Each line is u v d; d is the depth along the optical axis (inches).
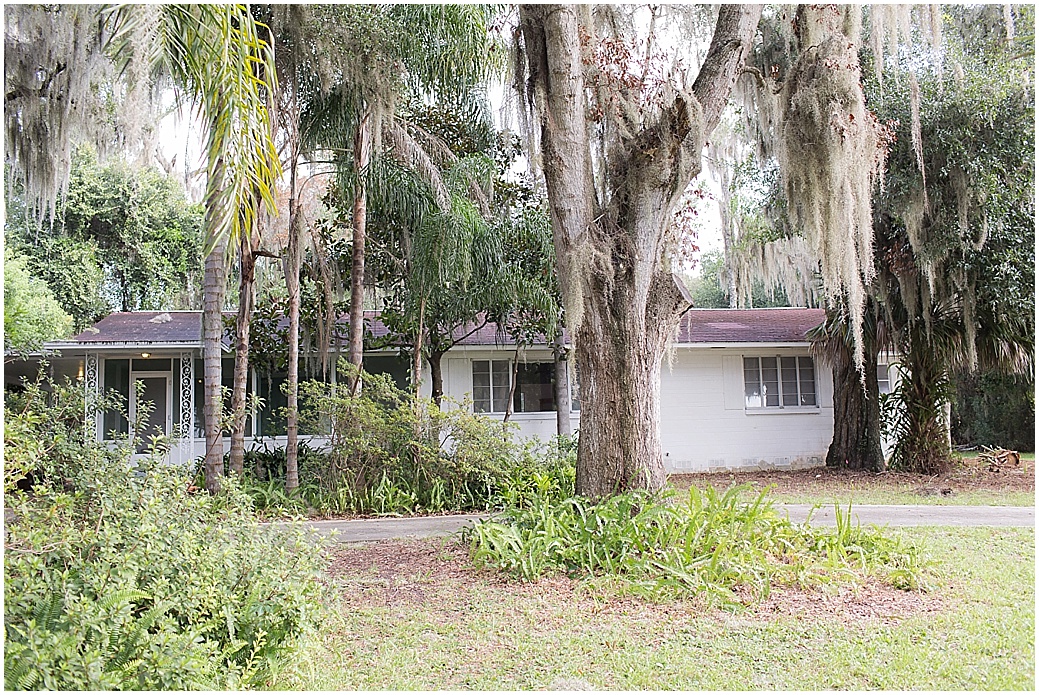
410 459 421.1
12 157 343.6
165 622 127.1
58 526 139.9
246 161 145.3
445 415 416.8
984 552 270.8
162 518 149.1
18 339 502.3
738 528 252.4
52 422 228.7
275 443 537.0
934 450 541.3
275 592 160.7
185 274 920.3
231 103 140.9
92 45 290.4
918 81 453.1
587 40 291.7
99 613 117.7
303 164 429.7
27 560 121.0
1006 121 443.2
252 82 151.0
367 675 162.1
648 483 280.8
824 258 294.0
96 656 110.9
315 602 171.3
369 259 502.6
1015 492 445.1
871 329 534.6
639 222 287.3
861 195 300.5
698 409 599.2
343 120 407.8
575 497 281.9
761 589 219.1
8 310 528.4
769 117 343.0
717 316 671.1
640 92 288.2
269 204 153.6
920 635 183.5
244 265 410.9
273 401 551.2
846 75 284.8
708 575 223.1
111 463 180.2
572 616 202.1
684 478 544.1
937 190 451.8
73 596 120.0
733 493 268.5
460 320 511.5
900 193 443.8
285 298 544.4
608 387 285.6
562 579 237.8
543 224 501.7
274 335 532.7
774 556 245.9
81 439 222.5
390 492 406.3
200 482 409.4
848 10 305.9
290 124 412.5
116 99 264.2
